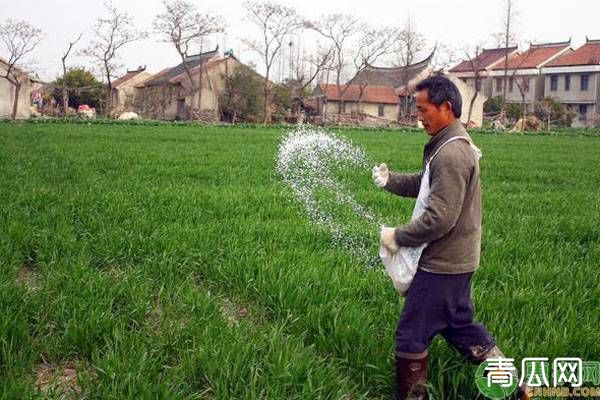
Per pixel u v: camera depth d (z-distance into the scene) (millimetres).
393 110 66375
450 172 3482
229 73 58469
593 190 13344
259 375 3883
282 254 6461
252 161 16359
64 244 6836
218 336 4434
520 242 7449
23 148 18719
